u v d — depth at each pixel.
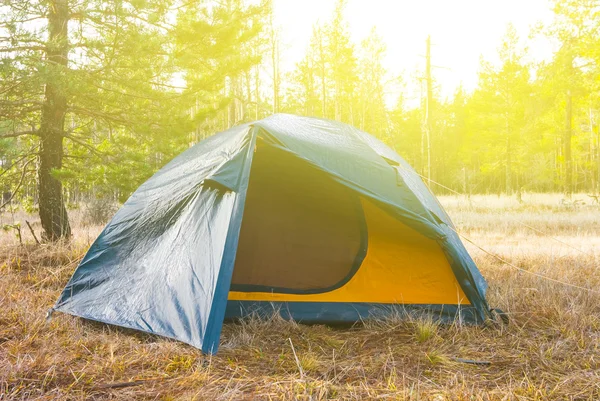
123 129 8.98
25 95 7.61
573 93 19.75
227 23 9.16
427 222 4.19
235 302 4.35
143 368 3.06
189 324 3.33
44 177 7.91
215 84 9.26
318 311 4.26
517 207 16.69
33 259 6.59
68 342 3.49
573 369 3.15
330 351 3.50
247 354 3.35
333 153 4.40
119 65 7.62
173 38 8.68
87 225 11.16
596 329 3.97
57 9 7.61
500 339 3.78
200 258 3.64
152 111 8.23
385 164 4.59
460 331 3.92
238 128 4.79
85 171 7.90
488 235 10.40
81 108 7.95
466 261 4.42
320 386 2.77
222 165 3.85
